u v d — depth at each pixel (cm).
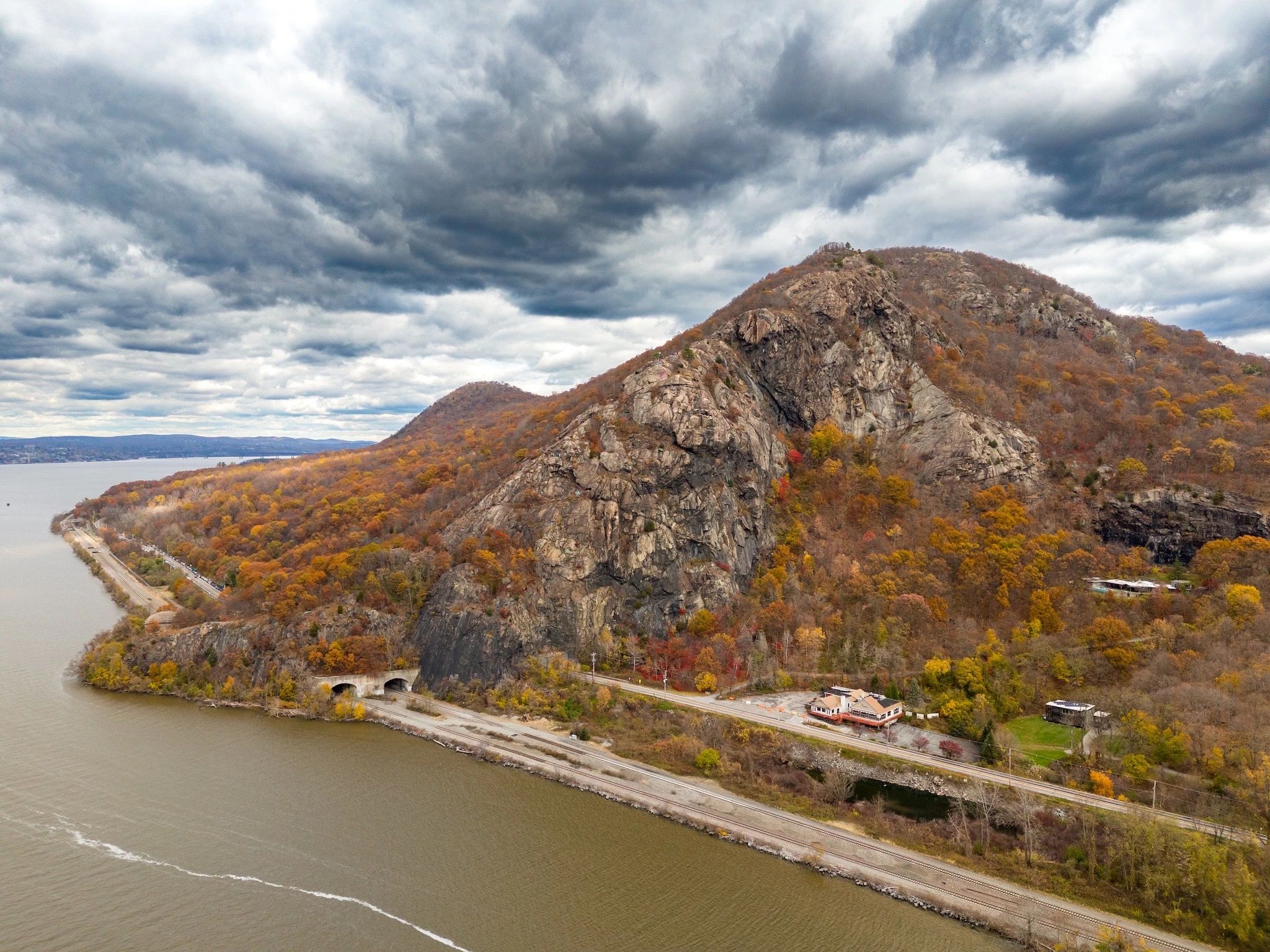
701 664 15350
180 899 8738
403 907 8688
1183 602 15138
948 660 14650
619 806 11156
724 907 8738
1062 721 12938
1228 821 9731
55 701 14688
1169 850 8738
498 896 8938
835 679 15262
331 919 8456
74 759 12231
